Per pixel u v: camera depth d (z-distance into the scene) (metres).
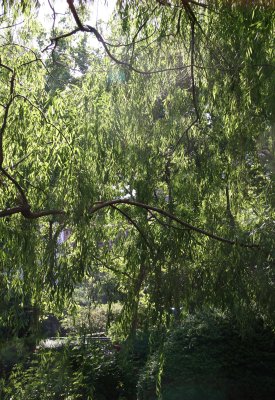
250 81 7.74
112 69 8.34
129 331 8.14
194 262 8.12
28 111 7.69
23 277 7.97
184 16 8.05
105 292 8.51
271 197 8.35
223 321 12.19
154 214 8.39
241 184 8.66
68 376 9.72
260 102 7.75
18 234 7.82
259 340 12.42
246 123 8.04
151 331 8.12
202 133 8.55
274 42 7.74
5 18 8.04
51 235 7.67
